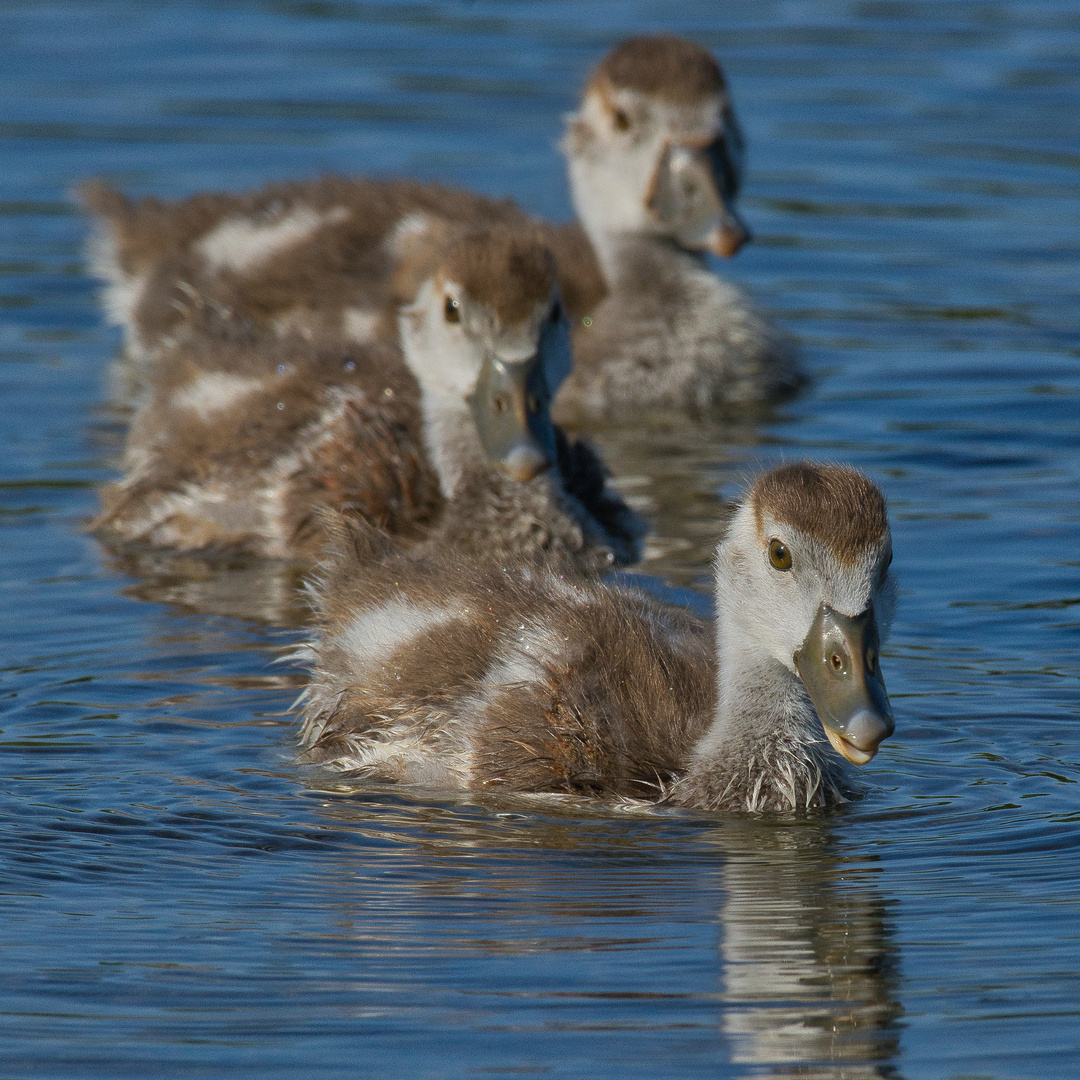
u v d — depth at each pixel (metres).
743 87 27.70
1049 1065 7.92
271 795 10.70
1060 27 30.89
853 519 10.29
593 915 9.26
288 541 14.95
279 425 15.45
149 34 30.47
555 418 18.59
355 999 8.48
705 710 11.15
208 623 13.38
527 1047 8.08
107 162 24.77
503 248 14.88
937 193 24.19
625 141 20.08
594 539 14.58
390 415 15.42
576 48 29.45
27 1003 8.42
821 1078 7.85
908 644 12.83
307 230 19.41
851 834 10.30
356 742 11.30
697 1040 8.12
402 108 26.81
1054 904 9.37
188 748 11.28
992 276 21.66
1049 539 14.73
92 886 9.55
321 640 12.10
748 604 10.74
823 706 10.15
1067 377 18.78
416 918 9.21
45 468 16.75
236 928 9.12
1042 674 12.33
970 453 16.78
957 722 11.67
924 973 8.70
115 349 20.38
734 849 10.09
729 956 8.83
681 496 15.95
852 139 25.92
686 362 18.97
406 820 10.43
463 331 14.80
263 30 30.69
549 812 10.59
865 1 32.38
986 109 26.92
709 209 19.69
